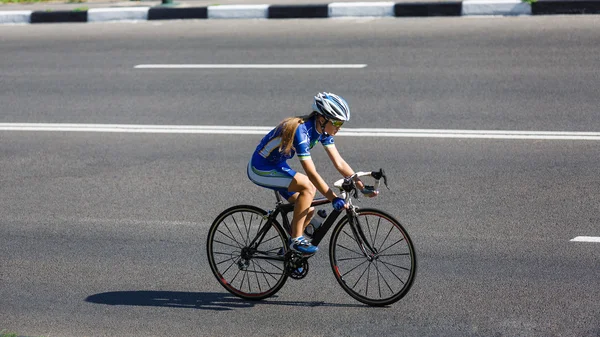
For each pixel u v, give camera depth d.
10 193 33.56
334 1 65.25
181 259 26.84
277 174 22.75
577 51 49.75
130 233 29.06
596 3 57.94
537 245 26.25
